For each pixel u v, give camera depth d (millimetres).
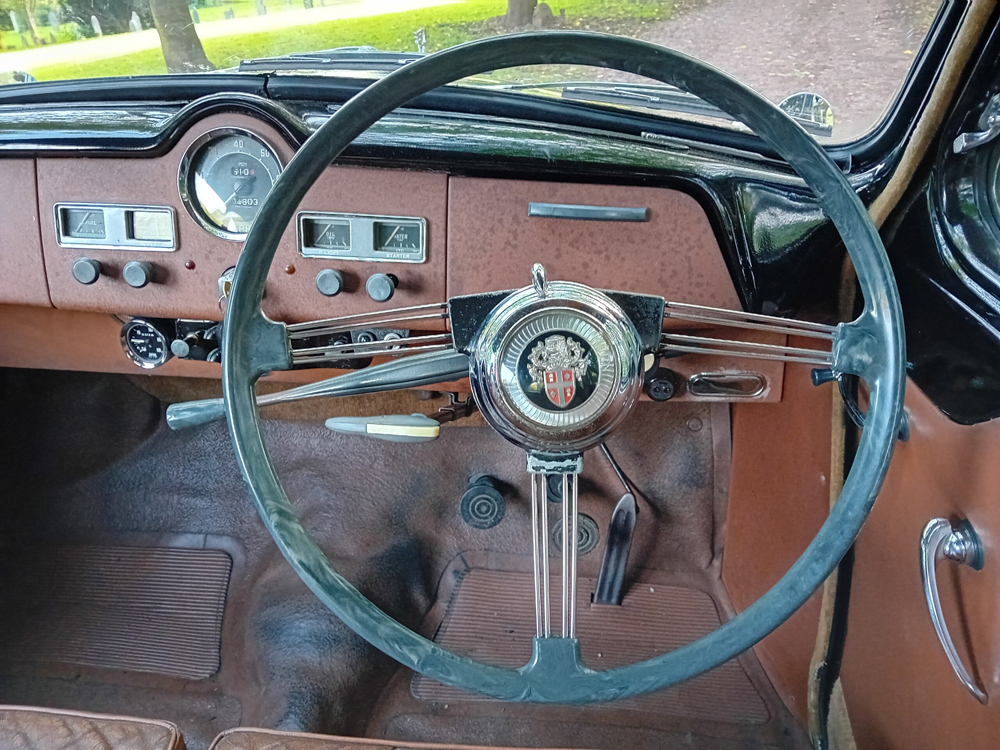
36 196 1294
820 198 814
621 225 1207
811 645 1399
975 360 904
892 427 798
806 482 1351
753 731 1490
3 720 968
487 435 1868
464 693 1593
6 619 1755
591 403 835
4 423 1921
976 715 882
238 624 1747
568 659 821
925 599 1011
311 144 794
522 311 831
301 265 1272
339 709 1515
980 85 929
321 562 824
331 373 1498
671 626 1707
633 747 1473
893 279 802
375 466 1900
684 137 1241
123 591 1813
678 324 1249
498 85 1252
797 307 1271
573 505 874
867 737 1195
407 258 1251
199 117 1215
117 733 956
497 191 1207
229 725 1544
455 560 1841
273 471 847
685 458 1810
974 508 890
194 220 1279
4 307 1486
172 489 1945
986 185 971
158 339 1447
